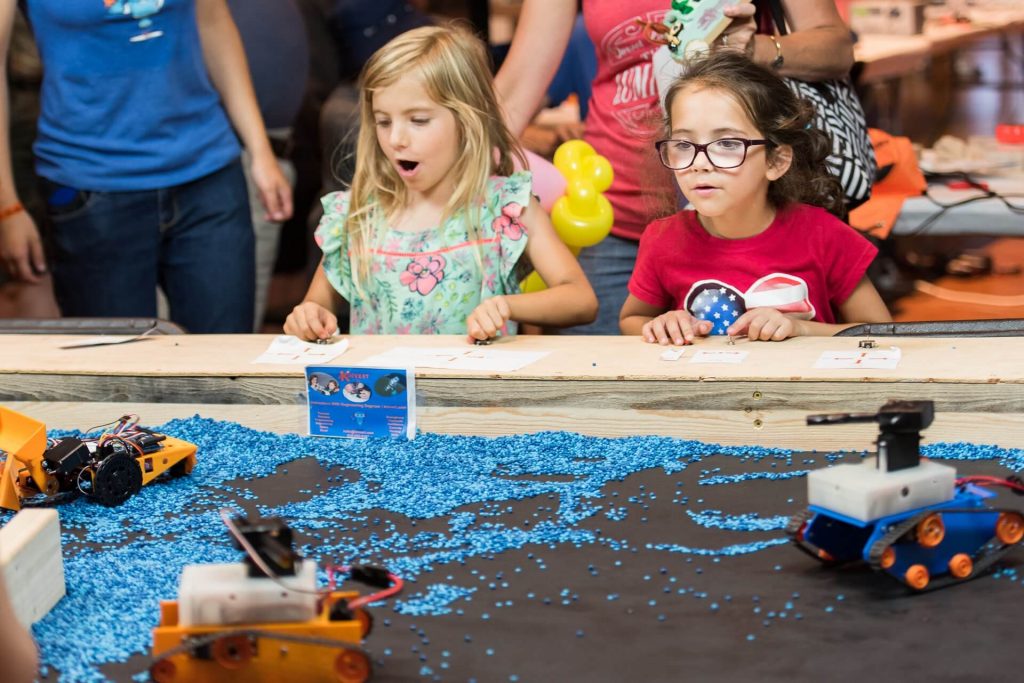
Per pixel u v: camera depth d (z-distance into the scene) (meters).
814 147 2.58
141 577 1.52
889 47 4.44
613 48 3.17
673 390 2.04
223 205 3.66
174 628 1.22
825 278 2.62
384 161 2.78
